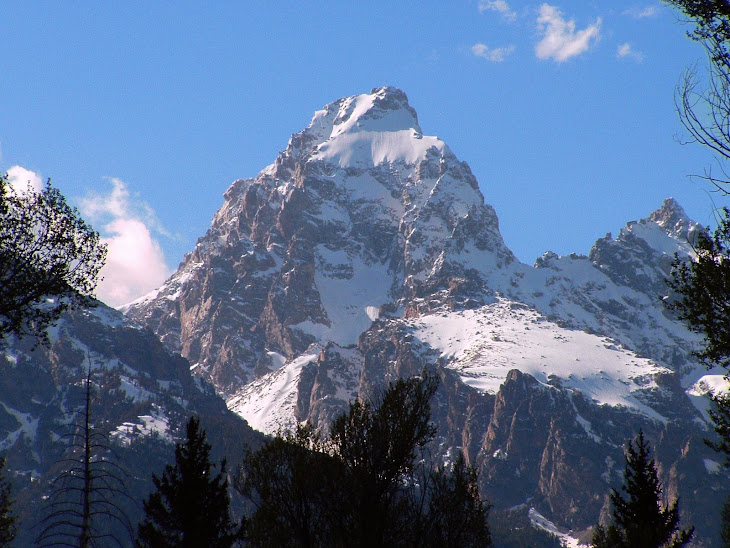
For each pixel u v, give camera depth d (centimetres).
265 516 17125
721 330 15462
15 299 16638
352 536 16775
